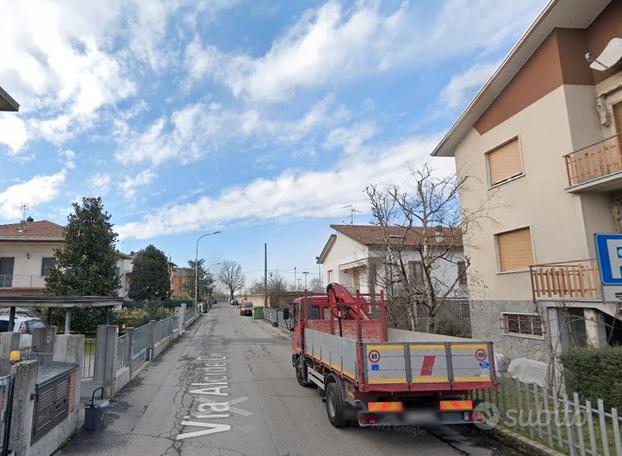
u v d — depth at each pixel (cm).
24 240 3128
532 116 1373
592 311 1095
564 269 1227
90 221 2392
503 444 653
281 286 4953
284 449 627
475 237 1631
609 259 438
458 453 614
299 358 1136
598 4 1232
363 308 1088
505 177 1514
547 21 1276
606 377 710
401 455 604
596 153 1151
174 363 1538
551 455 568
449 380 631
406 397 646
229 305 9312
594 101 1262
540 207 1334
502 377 746
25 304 928
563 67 1268
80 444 653
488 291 1560
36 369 554
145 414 832
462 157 1739
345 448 631
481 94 1525
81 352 750
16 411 518
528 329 1383
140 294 4550
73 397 705
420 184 1351
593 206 1200
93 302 1005
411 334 932
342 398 719
